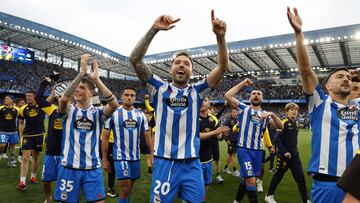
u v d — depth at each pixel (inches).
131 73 2137.1
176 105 115.2
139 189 244.5
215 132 174.4
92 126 141.7
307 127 1332.4
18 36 1438.2
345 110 109.0
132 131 183.9
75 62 1946.4
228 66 114.9
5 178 262.2
